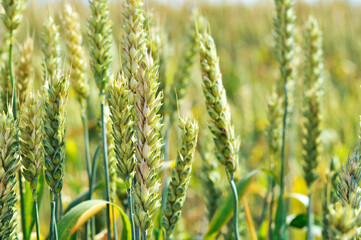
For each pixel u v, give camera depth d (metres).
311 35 0.77
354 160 0.53
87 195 0.72
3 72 0.66
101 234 0.70
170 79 0.93
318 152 0.74
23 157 0.54
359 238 0.52
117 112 0.54
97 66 0.64
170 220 0.57
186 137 0.55
